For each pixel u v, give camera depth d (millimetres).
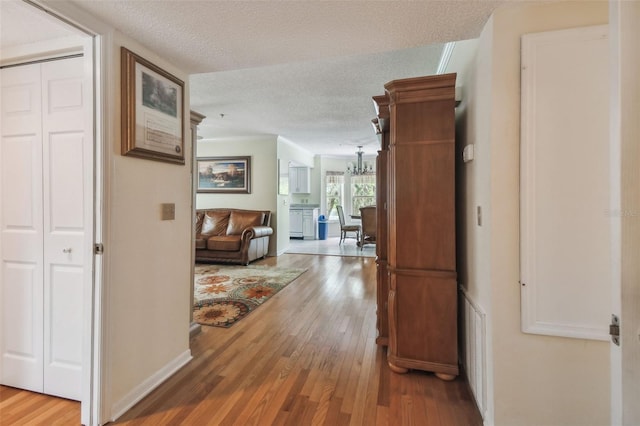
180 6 1375
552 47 1327
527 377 1402
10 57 1703
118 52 1581
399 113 1938
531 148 1356
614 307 747
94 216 1503
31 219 1733
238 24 1523
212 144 6422
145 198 1770
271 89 3447
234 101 3867
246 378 1934
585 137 1305
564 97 1320
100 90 1495
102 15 1436
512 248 1409
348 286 4012
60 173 1674
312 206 8758
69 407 1642
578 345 1344
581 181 1313
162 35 1623
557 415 1374
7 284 1786
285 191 6699
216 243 5293
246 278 4387
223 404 1685
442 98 1871
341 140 6562
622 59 696
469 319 1819
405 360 1961
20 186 1745
